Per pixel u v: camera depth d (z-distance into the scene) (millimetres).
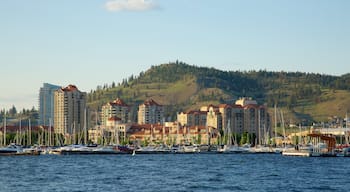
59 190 177750
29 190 178000
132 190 177875
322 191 179000
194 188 183750
